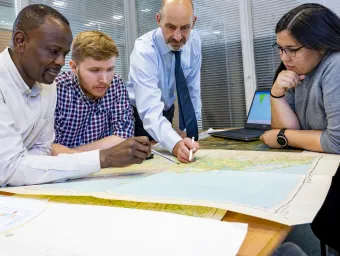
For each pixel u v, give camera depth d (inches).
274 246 12.5
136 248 12.4
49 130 34.6
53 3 85.4
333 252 35.4
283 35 33.1
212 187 20.3
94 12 96.2
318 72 33.4
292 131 35.9
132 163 27.6
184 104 48.5
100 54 40.1
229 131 57.9
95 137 46.8
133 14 103.7
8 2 74.3
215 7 85.3
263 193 18.2
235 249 11.9
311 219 14.0
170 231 13.8
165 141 37.9
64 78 43.0
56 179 25.6
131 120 48.2
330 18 31.7
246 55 80.0
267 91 61.8
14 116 28.3
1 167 24.9
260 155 32.6
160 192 20.0
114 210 17.2
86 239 13.6
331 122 31.2
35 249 12.9
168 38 44.6
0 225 15.9
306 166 25.5
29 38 25.7
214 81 87.0
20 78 28.2
